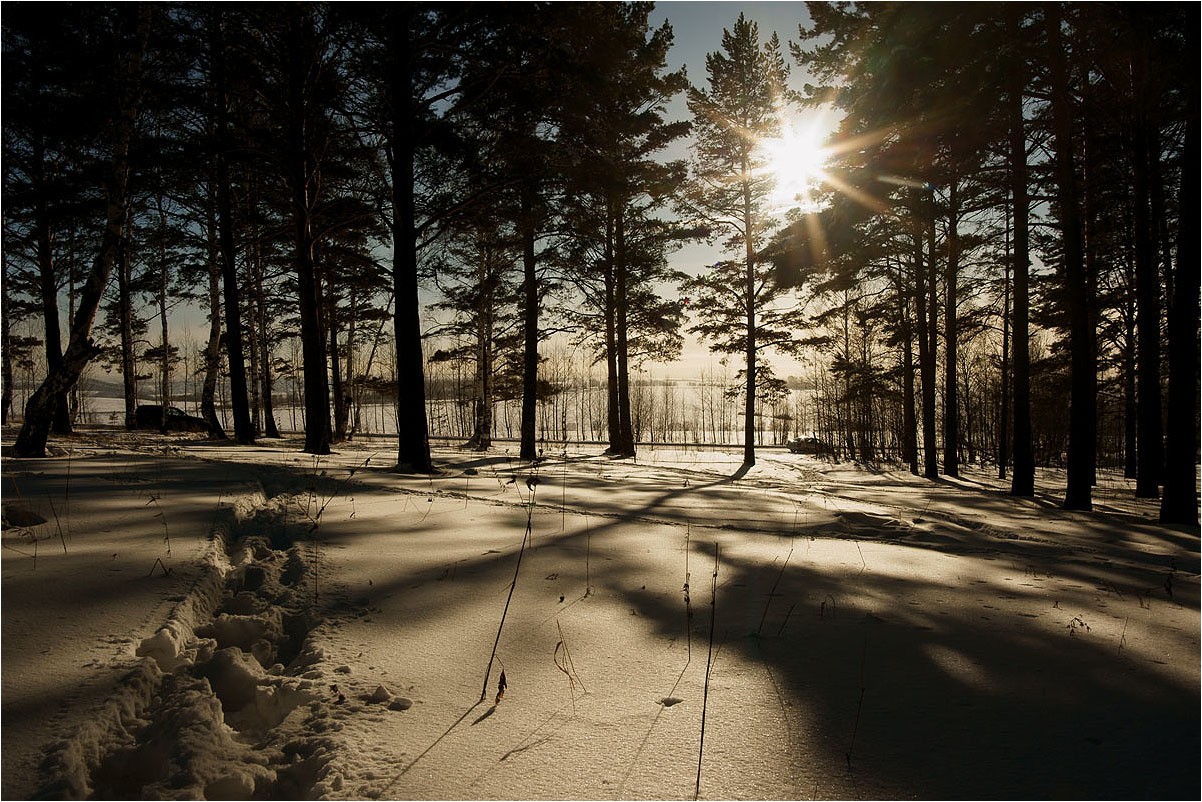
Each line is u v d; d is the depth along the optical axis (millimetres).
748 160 21531
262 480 7488
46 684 2131
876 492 13391
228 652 2533
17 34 10188
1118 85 11555
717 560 4496
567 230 17172
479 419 25203
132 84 8945
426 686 2389
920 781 1840
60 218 12969
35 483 5828
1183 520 9102
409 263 11102
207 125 13602
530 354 18875
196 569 3416
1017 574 4648
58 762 1702
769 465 22141
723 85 21297
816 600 3691
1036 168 12453
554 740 2025
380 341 27141
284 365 31547
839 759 1953
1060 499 12938
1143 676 2645
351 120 12117
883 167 10586
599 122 12289
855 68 11734
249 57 11945
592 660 2695
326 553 4227
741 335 22156
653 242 21359
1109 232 16812
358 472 9266
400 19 10297
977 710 2307
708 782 1812
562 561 4371
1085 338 11156
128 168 10297
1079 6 9445
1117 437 29812
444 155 11406
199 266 18391
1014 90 10289
